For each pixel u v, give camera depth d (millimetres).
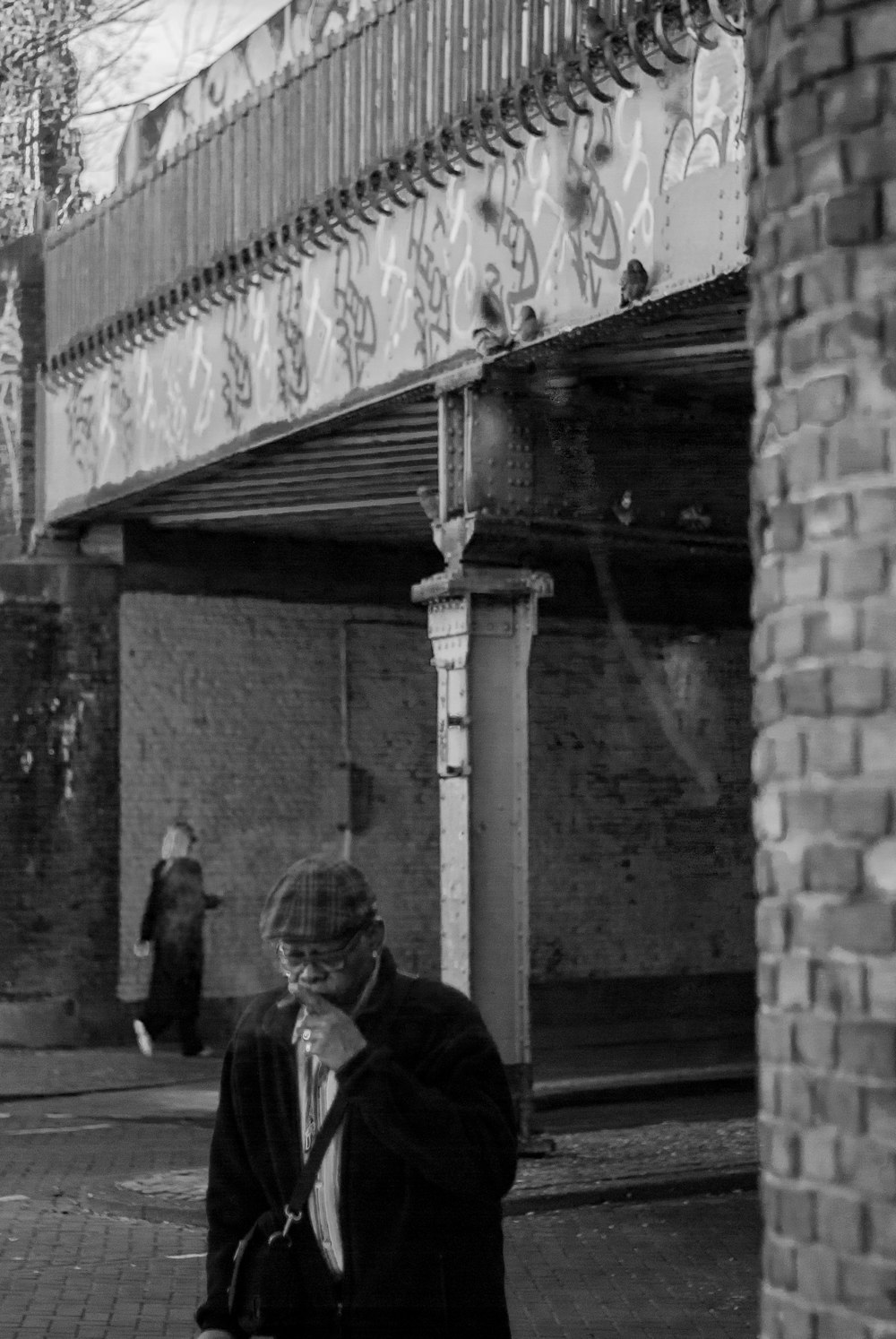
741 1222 9453
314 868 3336
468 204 10891
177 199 14336
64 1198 10266
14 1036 17328
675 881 19016
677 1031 18406
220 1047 17516
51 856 17500
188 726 17844
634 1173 10398
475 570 10891
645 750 18859
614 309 9570
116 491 15836
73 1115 13703
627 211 9516
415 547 18734
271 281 13172
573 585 17016
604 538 10562
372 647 18562
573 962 18609
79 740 17562
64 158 20766
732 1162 10758
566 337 9984
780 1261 2232
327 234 12266
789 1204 2219
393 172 11391
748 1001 19344
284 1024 3393
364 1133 3254
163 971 16906
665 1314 7555
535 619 11023
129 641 17672
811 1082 2189
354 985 3344
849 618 2182
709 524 10625
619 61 9477
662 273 9234
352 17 13781
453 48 10820
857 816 2146
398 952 18375
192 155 14086
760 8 2439
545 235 10188
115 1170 11289
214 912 17719
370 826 18391
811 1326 2172
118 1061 16656
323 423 12523
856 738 2162
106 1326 7426
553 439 10672
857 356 2197
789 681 2268
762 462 2369
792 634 2268
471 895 10914
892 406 2158
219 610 17984
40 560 17500
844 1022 2145
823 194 2254
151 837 17719
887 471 2158
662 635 11773
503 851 11016
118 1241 9102
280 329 13039
